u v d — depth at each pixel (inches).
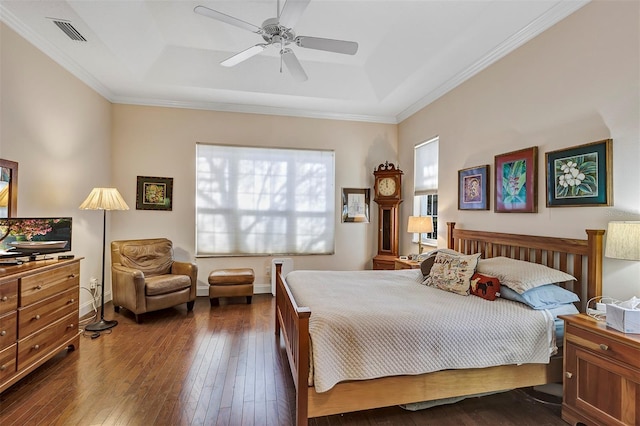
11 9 99.9
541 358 77.1
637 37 76.6
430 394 73.5
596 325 69.5
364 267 203.3
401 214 199.0
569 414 74.2
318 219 197.3
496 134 121.7
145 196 175.5
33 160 114.3
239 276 165.5
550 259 98.3
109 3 104.2
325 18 114.2
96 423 72.7
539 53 103.4
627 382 62.2
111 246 156.8
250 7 110.1
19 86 107.3
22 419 73.5
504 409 80.2
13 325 80.8
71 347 109.3
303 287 100.2
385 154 204.2
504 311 80.3
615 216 81.2
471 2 96.8
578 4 90.2
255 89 163.0
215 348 112.5
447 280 101.2
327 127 198.1
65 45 120.6
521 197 108.7
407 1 102.4
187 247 181.0
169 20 120.2
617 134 80.9
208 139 182.9
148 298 138.0
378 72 153.6
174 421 73.7
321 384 64.1
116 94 168.1
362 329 70.0
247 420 74.5
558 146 96.7
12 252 93.4
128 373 94.6
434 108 163.9
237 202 186.7
